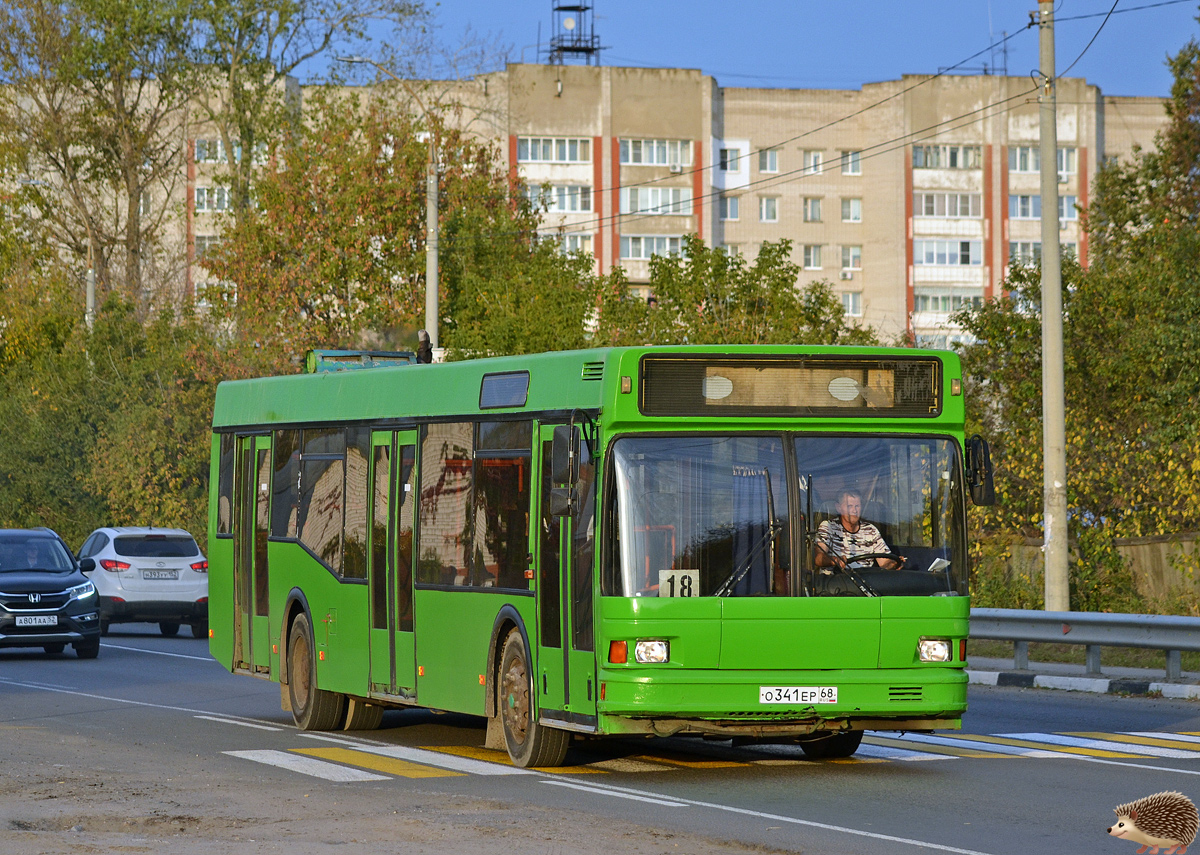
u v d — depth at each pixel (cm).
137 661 3469
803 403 1653
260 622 2441
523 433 1764
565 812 1437
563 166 11819
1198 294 3706
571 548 1652
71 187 8300
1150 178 5862
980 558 3797
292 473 2353
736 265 5366
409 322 6262
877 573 1633
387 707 2233
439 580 1922
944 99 12288
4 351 7269
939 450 1680
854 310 12469
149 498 6147
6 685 2886
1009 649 3328
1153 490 3544
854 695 1612
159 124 8469
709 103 12000
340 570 2169
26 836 1309
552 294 5409
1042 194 3173
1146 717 2323
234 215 7169
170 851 1243
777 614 1598
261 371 6138
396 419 2050
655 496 1605
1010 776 1683
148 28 7688
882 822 1388
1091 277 3984
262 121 7719
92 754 1875
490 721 1838
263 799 1516
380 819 1397
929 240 12288
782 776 1686
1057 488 3106
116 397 6425
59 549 3659
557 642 1677
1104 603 3522
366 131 6694
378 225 6456
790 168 12362
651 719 1581
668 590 1589
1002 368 4044
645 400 1616
